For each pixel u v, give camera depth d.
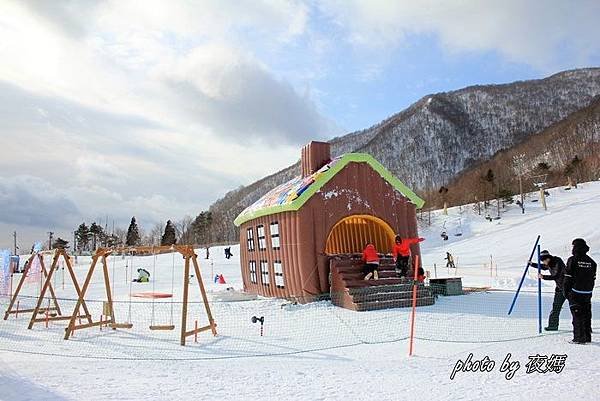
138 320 16.06
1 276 26.31
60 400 6.75
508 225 63.69
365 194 20.28
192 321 15.45
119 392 7.14
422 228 72.19
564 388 6.89
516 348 9.85
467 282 27.23
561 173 101.25
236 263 50.78
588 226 49.59
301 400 6.68
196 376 8.20
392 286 17.41
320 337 12.31
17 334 13.84
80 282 35.56
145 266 48.84
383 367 8.67
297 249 19.05
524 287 22.92
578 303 10.24
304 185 19.61
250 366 9.09
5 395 6.99
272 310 17.09
